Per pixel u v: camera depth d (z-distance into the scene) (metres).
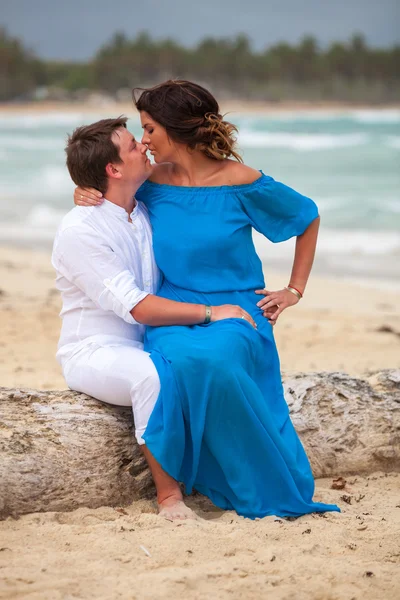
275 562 3.07
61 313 3.81
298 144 36.66
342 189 21.66
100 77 161.00
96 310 3.70
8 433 3.45
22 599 2.71
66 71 170.50
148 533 3.24
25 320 8.12
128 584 2.84
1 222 17.58
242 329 3.57
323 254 14.07
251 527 3.38
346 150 32.22
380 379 4.39
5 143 43.03
